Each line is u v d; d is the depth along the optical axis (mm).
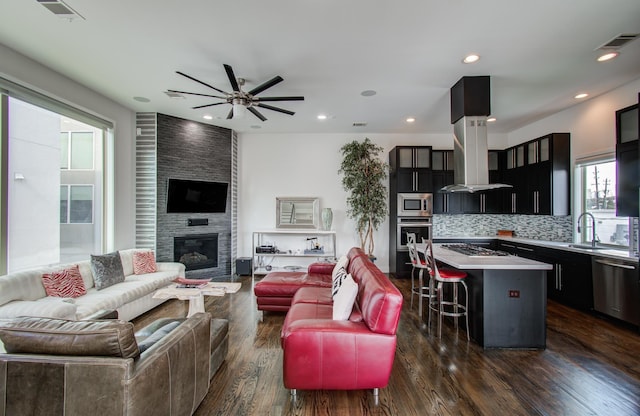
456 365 2531
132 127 4828
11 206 3094
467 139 3463
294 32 2621
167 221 5020
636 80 3625
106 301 3041
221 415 1899
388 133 6207
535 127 5422
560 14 2357
